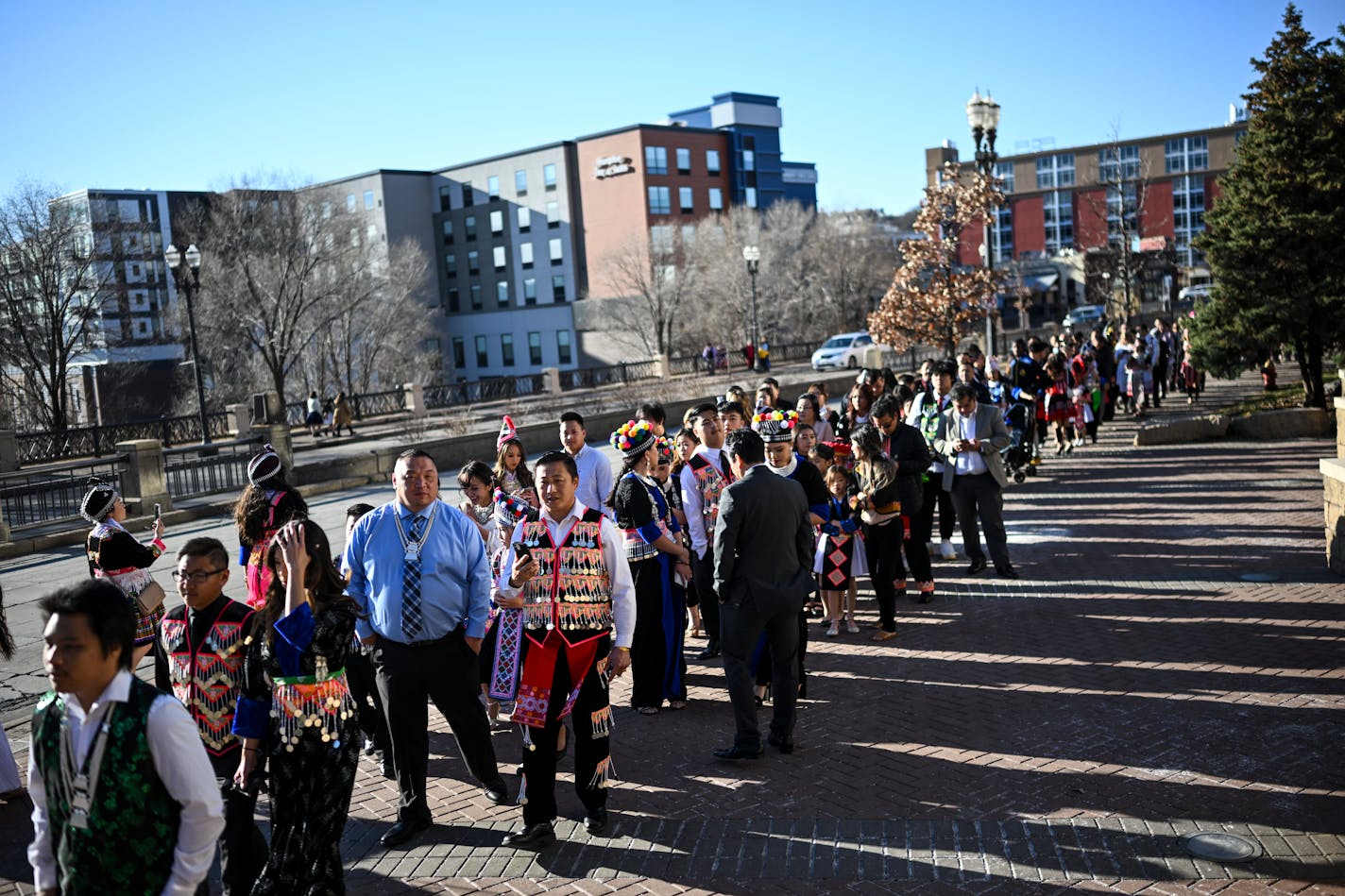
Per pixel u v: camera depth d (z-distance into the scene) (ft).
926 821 18.01
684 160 249.75
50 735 10.41
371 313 186.91
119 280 172.65
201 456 86.69
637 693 24.48
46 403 159.74
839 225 253.85
